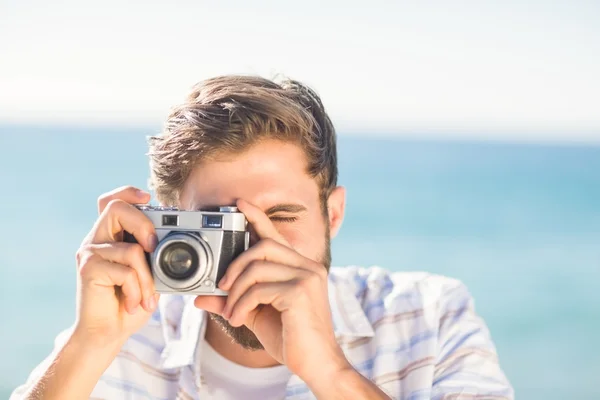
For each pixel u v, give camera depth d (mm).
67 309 13242
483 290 15508
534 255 18031
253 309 2422
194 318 2838
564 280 16047
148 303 2379
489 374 2787
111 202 2426
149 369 2844
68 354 2428
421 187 26219
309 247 2621
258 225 2391
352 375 2316
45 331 12258
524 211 22609
